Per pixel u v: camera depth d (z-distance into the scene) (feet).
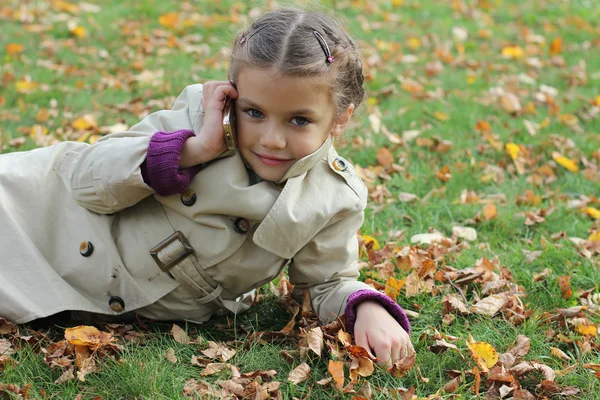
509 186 13.44
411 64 20.12
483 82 18.95
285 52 7.14
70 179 8.32
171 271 8.09
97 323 8.41
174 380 7.42
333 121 7.75
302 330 8.23
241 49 7.45
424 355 8.02
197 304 8.46
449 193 12.96
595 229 11.84
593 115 17.03
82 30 20.16
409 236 11.41
